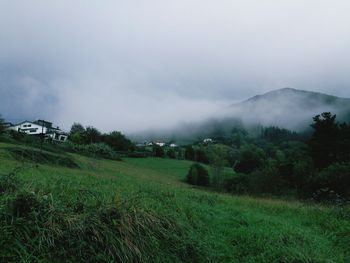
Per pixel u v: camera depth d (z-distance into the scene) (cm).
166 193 1306
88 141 9100
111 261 552
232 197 1720
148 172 6047
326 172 3022
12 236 523
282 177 3528
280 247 815
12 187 682
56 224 565
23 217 555
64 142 7812
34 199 595
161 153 9825
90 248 557
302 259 748
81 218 602
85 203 689
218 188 4197
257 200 1673
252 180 3559
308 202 1905
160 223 698
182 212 916
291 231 965
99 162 5131
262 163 5588
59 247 548
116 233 597
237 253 793
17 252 504
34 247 525
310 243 882
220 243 802
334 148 3931
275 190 3356
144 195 1050
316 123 4184
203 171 5556
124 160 7819
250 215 1124
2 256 491
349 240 974
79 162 3747
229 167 6962
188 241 702
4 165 1535
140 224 640
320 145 3988
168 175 6462
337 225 1147
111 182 1508
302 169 3347
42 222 560
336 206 1433
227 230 912
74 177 1527
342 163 3119
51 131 9894
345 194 2750
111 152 7444
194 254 695
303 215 1322
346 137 4025
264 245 833
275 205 1485
